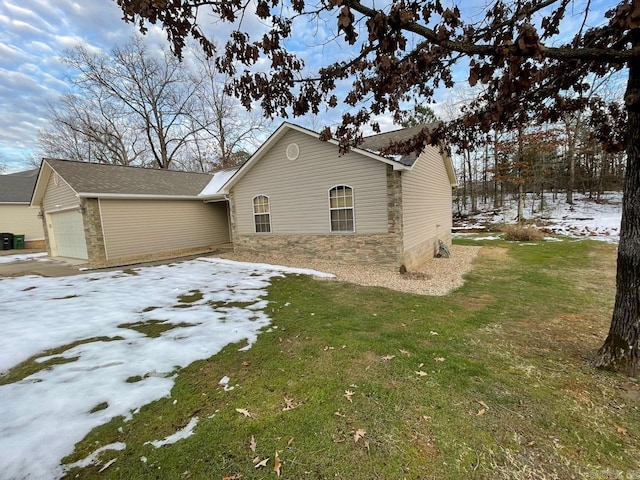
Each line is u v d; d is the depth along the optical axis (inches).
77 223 452.1
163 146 882.1
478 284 260.5
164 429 90.4
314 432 87.6
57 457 80.1
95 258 408.5
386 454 79.0
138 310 204.4
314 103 123.8
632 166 106.8
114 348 145.5
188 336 159.0
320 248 364.8
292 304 212.2
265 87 113.4
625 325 112.2
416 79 113.3
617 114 136.6
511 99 122.0
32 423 93.1
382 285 263.4
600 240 483.5
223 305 213.0
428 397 102.9
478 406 97.6
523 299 214.7
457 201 1013.2
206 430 89.4
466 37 94.0
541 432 85.8
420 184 364.5
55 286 282.8
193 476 73.5
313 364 127.5
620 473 72.3
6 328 172.4
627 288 110.9
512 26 82.7
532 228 572.7
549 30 99.5
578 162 898.1
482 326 166.1
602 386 106.9
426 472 73.4
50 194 494.6
